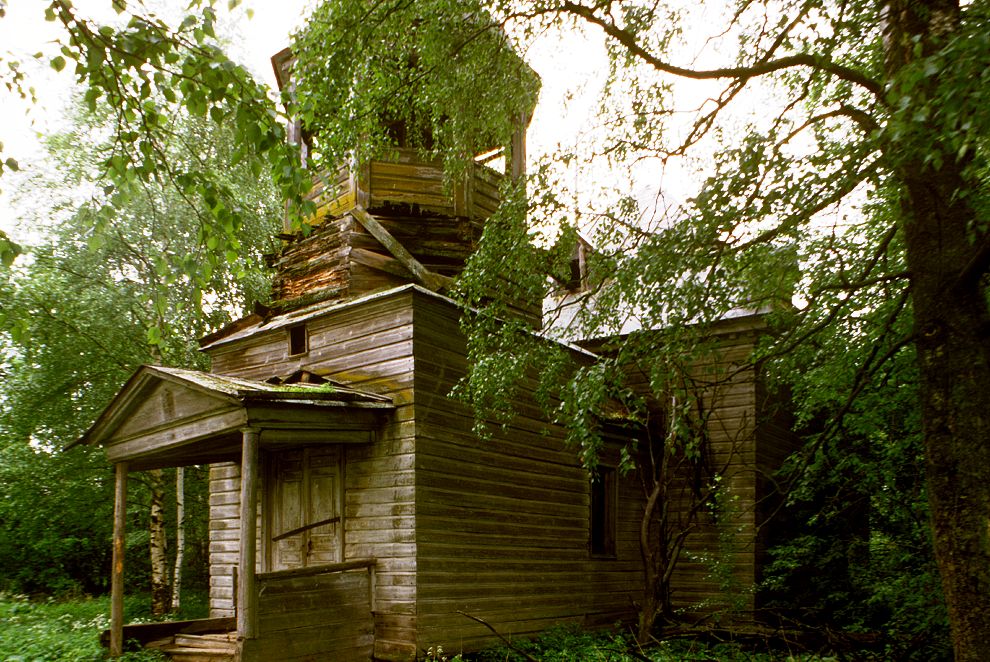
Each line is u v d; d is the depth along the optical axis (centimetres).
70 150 1898
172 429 1009
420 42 957
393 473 1062
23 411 1786
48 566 2014
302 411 970
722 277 705
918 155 566
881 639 916
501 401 863
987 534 552
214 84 532
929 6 591
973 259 564
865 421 1061
